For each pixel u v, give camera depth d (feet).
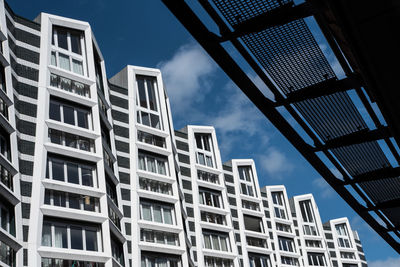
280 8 18.62
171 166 155.02
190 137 194.90
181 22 17.63
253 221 220.64
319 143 27.55
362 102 23.98
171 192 151.53
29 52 123.13
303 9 18.35
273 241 236.63
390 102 20.04
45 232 102.83
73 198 112.27
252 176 232.32
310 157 28.53
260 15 18.90
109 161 135.33
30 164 107.65
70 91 128.26
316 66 21.56
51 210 104.06
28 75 119.44
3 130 101.55
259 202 224.33
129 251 129.49
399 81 18.56
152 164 152.56
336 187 32.91
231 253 176.35
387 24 16.01
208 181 191.93
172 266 138.62
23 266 93.56
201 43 18.88
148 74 168.86
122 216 130.82
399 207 37.35
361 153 28.96
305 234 281.54
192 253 165.07
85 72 134.21
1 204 93.45
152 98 167.32
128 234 132.26
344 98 23.47
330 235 313.94
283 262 238.27
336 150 28.02
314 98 23.20
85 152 118.83
